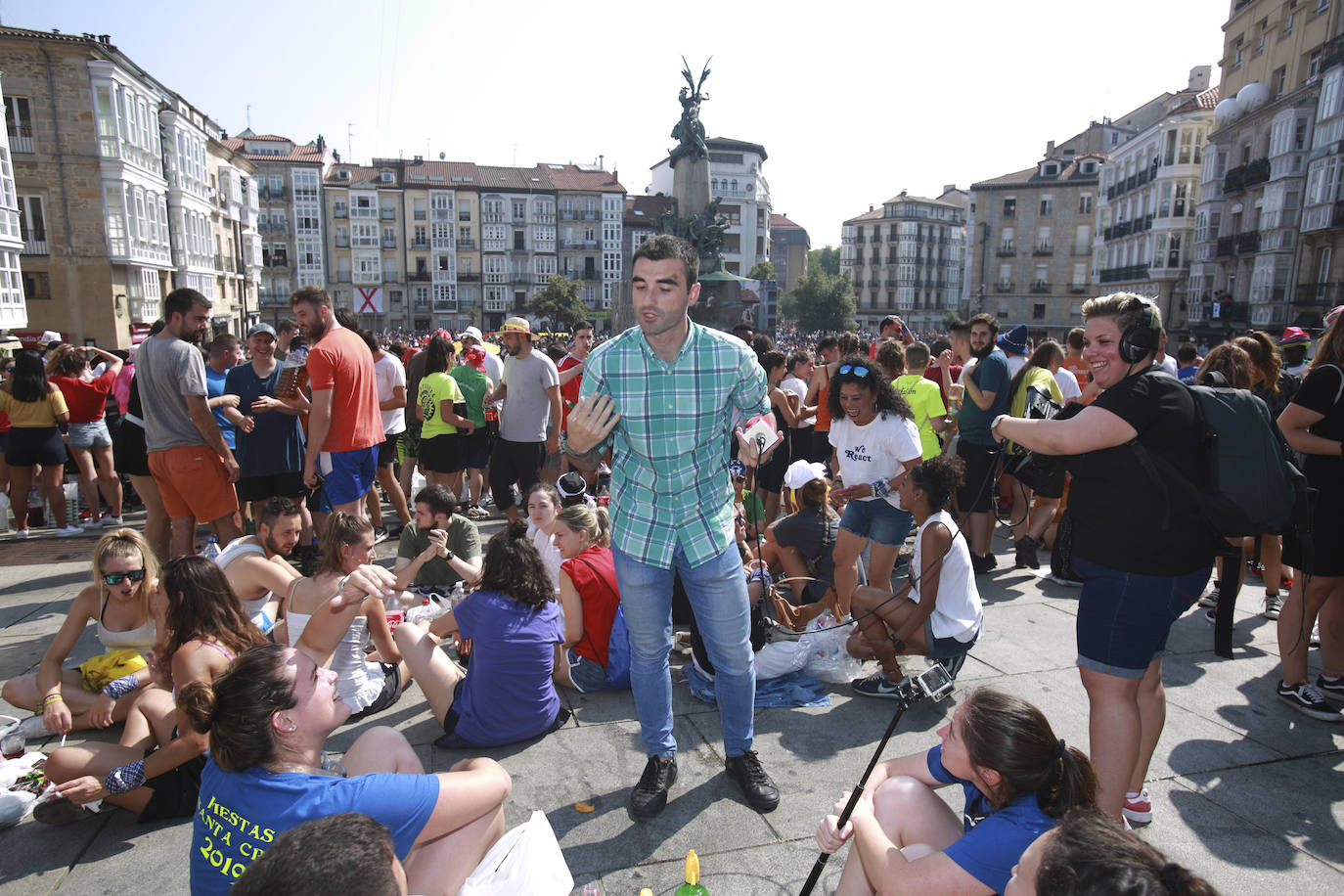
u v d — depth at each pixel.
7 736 3.26
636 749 3.42
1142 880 1.31
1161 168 40.81
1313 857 2.69
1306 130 26.33
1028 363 6.17
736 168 75.25
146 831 2.87
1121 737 2.57
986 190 63.69
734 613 2.91
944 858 1.92
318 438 4.78
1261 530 2.43
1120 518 2.51
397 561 5.25
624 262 72.25
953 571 3.75
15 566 6.17
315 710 2.00
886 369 6.14
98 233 28.11
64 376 7.25
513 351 6.82
